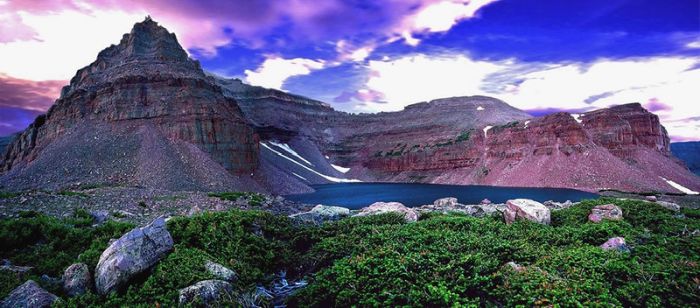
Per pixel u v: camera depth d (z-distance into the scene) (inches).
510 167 6102.4
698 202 2970.0
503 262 631.2
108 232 768.9
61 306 447.2
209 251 688.4
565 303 459.8
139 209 1501.0
